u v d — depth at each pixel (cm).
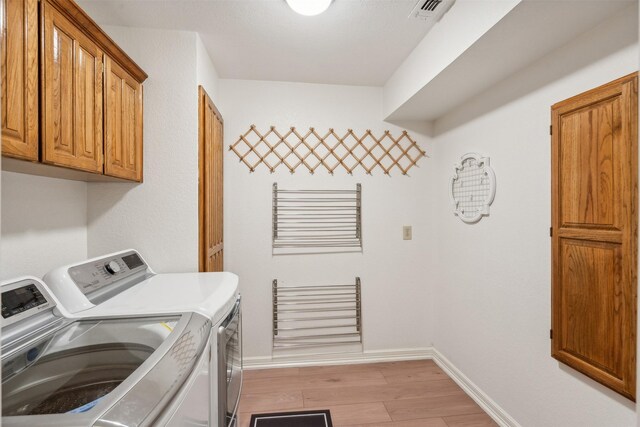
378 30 187
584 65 137
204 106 191
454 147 238
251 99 254
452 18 164
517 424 175
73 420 59
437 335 264
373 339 267
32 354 89
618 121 122
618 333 122
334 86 262
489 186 195
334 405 206
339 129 263
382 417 194
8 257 127
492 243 195
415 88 207
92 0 160
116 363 87
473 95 210
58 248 155
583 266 136
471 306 217
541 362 159
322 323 262
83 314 112
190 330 102
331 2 164
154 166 184
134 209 182
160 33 185
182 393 83
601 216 128
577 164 138
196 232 186
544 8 122
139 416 64
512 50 153
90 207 179
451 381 235
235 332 147
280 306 258
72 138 119
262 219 256
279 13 172
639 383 82
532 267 164
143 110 182
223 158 249
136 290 142
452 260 241
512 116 178
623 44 122
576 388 141
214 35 191
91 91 130
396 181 269
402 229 269
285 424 188
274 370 252
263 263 256
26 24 97
